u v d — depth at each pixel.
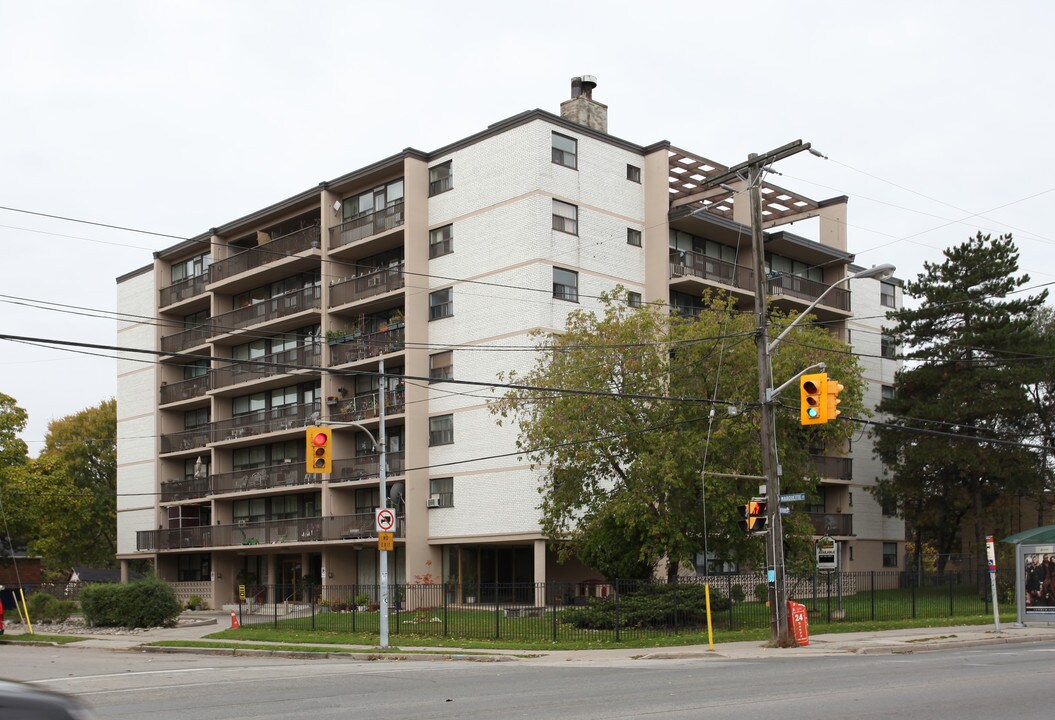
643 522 32.38
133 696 17.75
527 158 43.38
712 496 32.22
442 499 44.75
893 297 61.53
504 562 45.50
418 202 46.62
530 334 40.34
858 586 46.56
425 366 46.03
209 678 21.11
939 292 48.78
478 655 26.00
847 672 18.97
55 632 41.38
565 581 43.97
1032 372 46.03
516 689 17.16
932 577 41.41
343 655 27.39
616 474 35.56
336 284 49.78
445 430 45.06
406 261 45.78
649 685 17.25
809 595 45.38
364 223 48.81
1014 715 12.83
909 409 48.84
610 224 45.88
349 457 48.75
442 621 34.47
